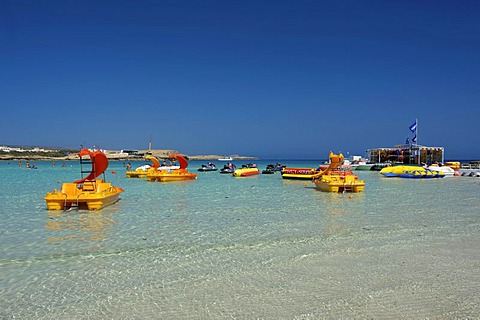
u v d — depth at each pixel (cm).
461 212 1628
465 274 812
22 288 732
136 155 14175
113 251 988
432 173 4206
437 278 788
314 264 877
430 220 1430
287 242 1084
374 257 934
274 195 2320
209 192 2517
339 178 2539
